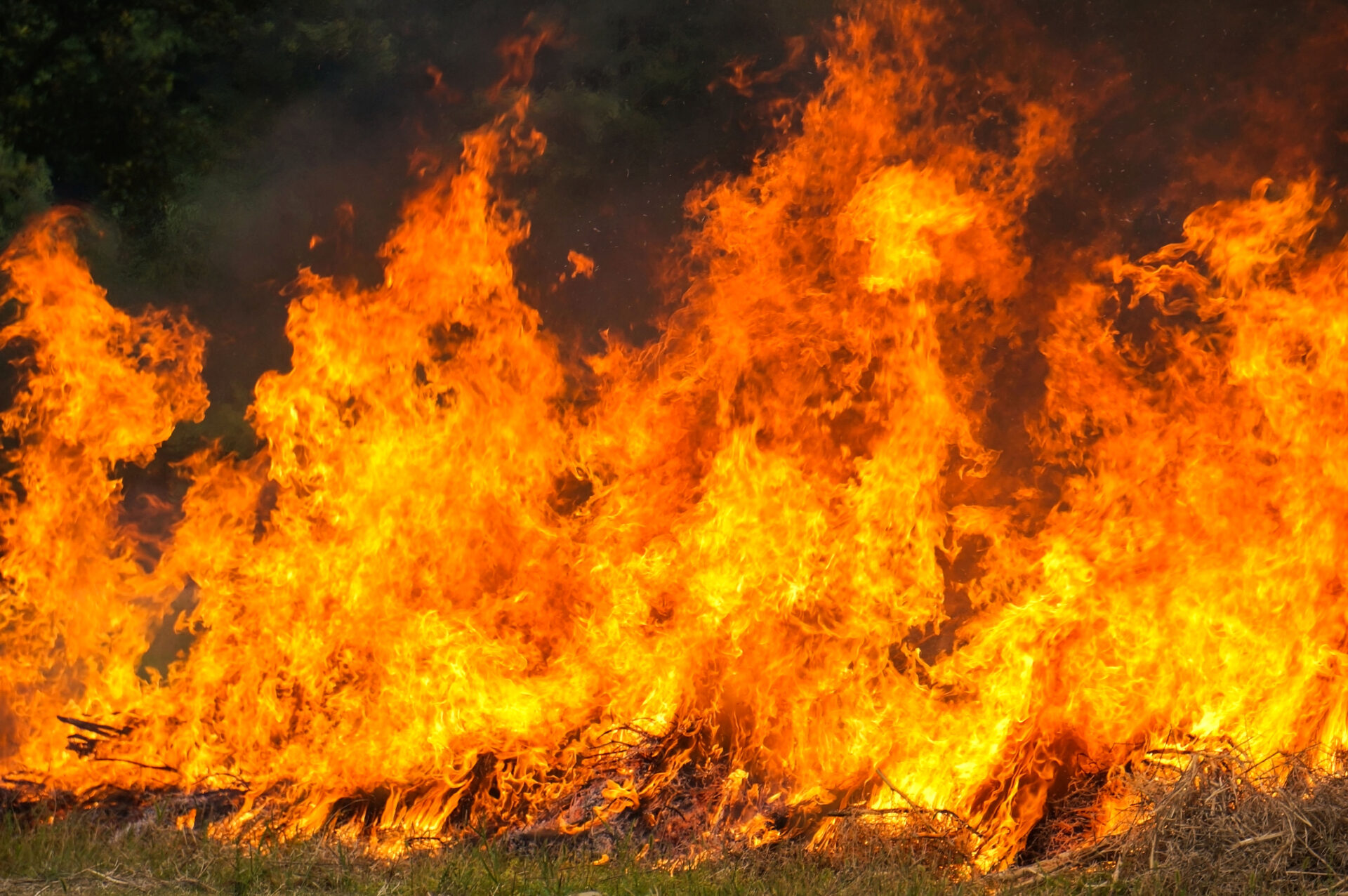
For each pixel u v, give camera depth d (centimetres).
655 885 2131
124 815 2494
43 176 5459
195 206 5678
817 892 2086
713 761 2598
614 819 2445
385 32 5756
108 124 5631
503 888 2078
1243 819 2069
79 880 2078
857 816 2380
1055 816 2392
